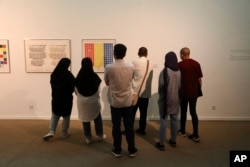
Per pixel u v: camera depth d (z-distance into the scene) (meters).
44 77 4.58
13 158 3.00
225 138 3.69
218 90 4.60
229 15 4.41
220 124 4.40
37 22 4.44
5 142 3.51
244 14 4.39
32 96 4.63
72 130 4.04
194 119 3.51
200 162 2.91
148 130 4.06
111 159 2.98
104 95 4.61
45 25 4.45
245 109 4.62
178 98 3.17
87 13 4.43
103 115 4.65
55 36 4.48
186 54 3.48
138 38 4.48
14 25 4.44
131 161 2.93
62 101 3.44
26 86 4.61
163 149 3.23
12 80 4.59
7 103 4.63
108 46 4.49
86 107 3.23
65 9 4.41
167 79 3.05
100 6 4.41
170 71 3.05
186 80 3.42
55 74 3.39
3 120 4.60
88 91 3.19
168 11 4.41
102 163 2.88
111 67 2.80
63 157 3.03
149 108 4.63
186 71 3.40
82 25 4.45
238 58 4.51
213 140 3.61
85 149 3.28
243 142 3.53
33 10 4.41
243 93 4.59
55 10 4.41
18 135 3.80
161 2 4.39
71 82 3.38
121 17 4.43
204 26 4.44
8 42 4.48
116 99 2.85
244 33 4.44
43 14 4.42
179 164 2.86
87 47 4.49
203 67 4.54
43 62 4.53
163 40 4.48
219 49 4.49
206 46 4.49
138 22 4.44
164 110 3.11
